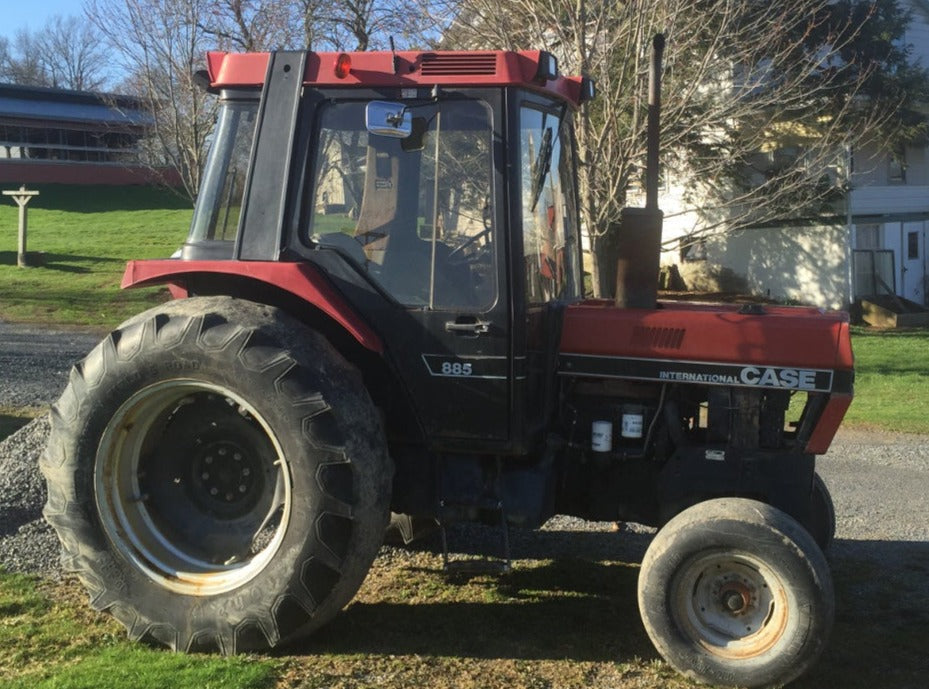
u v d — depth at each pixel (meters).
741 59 12.84
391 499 4.32
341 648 4.18
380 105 4.00
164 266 4.31
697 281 25.67
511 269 4.14
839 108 19.05
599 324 4.52
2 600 4.54
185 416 4.34
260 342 4.02
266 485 4.28
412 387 4.28
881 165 24.19
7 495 5.84
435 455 4.39
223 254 4.42
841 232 22.84
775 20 13.24
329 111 4.29
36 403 10.34
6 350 14.63
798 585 3.83
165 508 4.35
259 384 3.98
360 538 3.98
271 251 4.29
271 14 19.30
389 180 4.25
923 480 8.13
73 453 4.19
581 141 11.25
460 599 4.85
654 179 4.47
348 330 4.23
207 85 4.69
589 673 4.01
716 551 3.94
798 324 4.34
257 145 4.32
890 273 23.97
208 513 4.34
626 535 6.09
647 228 4.52
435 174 4.21
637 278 4.57
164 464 4.38
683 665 3.95
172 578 4.17
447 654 4.16
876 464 8.84
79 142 39.50
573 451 4.66
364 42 19.50
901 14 21.41
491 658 4.13
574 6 11.45
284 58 4.30
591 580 5.21
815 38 18.36
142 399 4.16
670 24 11.60
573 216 5.02
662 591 3.98
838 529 6.55
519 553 5.65
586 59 11.16
